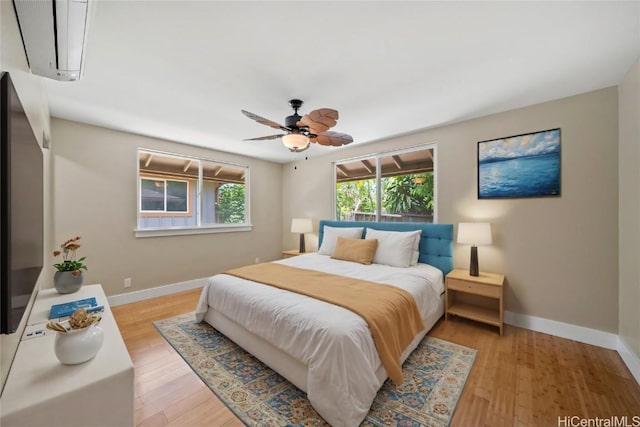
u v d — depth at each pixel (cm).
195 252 389
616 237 212
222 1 127
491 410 147
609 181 215
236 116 273
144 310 297
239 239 448
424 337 235
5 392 88
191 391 164
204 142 371
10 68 97
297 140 217
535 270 249
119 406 101
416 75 196
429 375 179
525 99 237
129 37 152
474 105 250
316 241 454
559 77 200
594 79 203
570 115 231
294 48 164
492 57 174
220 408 150
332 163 434
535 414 145
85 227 293
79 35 117
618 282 210
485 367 189
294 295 196
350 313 162
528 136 251
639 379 169
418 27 146
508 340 229
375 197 383
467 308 275
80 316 112
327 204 438
